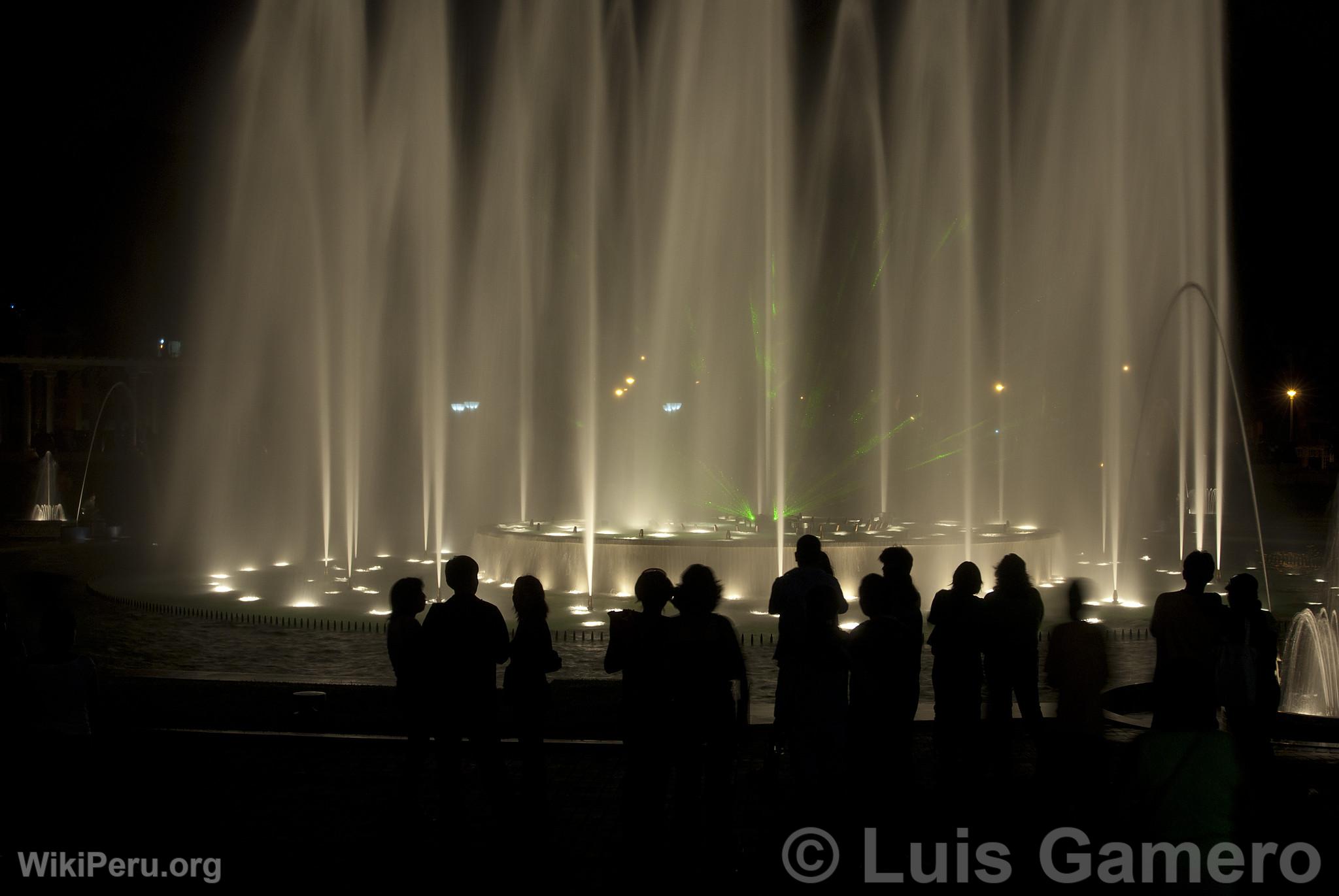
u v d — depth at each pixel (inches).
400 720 406.6
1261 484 1726.1
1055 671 307.1
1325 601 733.9
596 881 263.9
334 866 273.1
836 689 294.2
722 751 273.6
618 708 424.2
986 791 327.0
